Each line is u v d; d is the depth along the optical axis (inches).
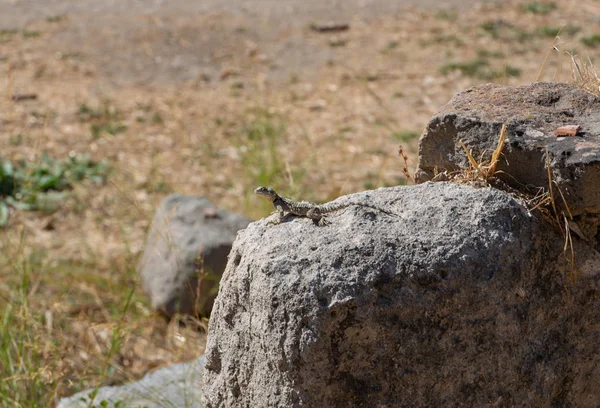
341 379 189.2
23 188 601.0
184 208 469.4
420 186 223.3
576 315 222.1
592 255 222.4
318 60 866.8
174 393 329.4
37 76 824.9
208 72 844.0
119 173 629.9
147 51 893.8
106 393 336.8
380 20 984.9
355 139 669.9
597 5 999.0
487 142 231.5
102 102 763.4
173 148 673.0
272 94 782.5
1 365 346.0
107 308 457.1
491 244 202.4
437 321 194.9
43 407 321.1
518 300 206.8
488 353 202.5
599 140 218.2
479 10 1000.9
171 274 442.0
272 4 1055.6
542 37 882.8
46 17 1002.7
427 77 798.5
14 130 697.6
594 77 295.9
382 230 202.4
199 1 1077.1
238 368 213.3
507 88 260.8
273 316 190.9
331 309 184.4
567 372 222.7
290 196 406.9
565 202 215.3
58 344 383.9
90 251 520.7
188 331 418.9
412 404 196.5
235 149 664.4
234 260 212.1
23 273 427.8
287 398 192.5
